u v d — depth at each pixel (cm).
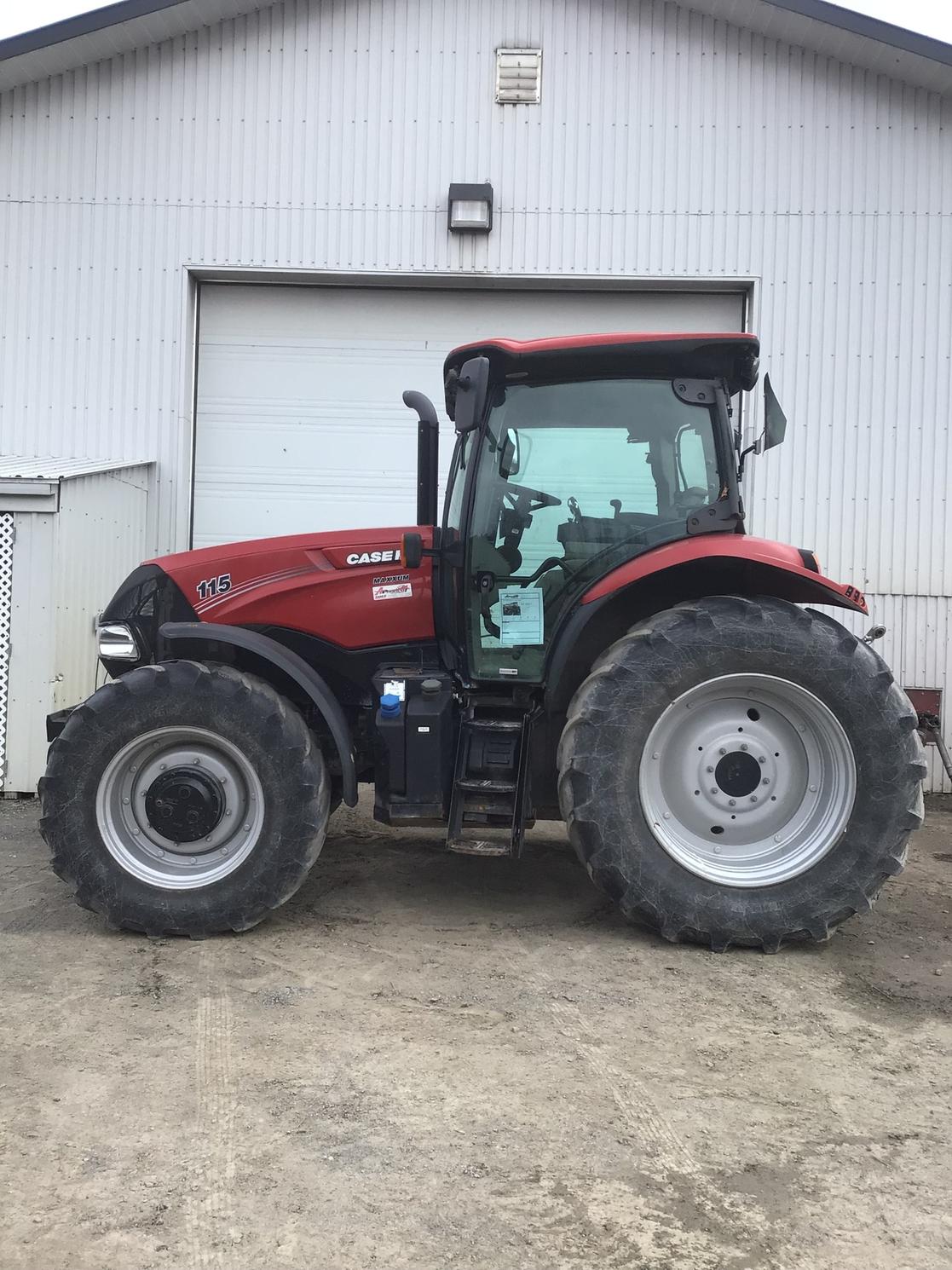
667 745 341
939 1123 226
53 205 672
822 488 661
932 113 650
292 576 380
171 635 348
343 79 664
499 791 339
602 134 661
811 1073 249
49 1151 209
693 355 351
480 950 333
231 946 332
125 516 637
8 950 326
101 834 337
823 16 616
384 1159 206
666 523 357
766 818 340
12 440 678
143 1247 178
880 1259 178
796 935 330
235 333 688
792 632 329
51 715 377
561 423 361
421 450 399
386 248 668
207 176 670
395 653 379
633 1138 217
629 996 295
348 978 306
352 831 499
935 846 506
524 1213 189
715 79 657
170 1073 243
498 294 687
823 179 656
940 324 655
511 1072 246
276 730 335
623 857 328
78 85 668
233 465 690
